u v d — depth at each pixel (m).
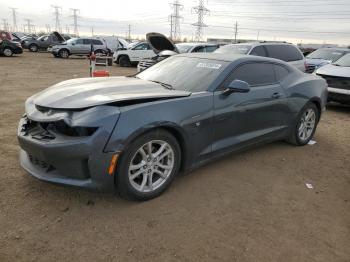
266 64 4.71
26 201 3.28
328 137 6.21
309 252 2.82
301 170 4.51
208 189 3.75
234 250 2.77
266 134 4.66
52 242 2.72
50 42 33.69
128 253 2.65
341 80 8.34
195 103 3.59
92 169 2.97
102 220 3.05
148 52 20.91
